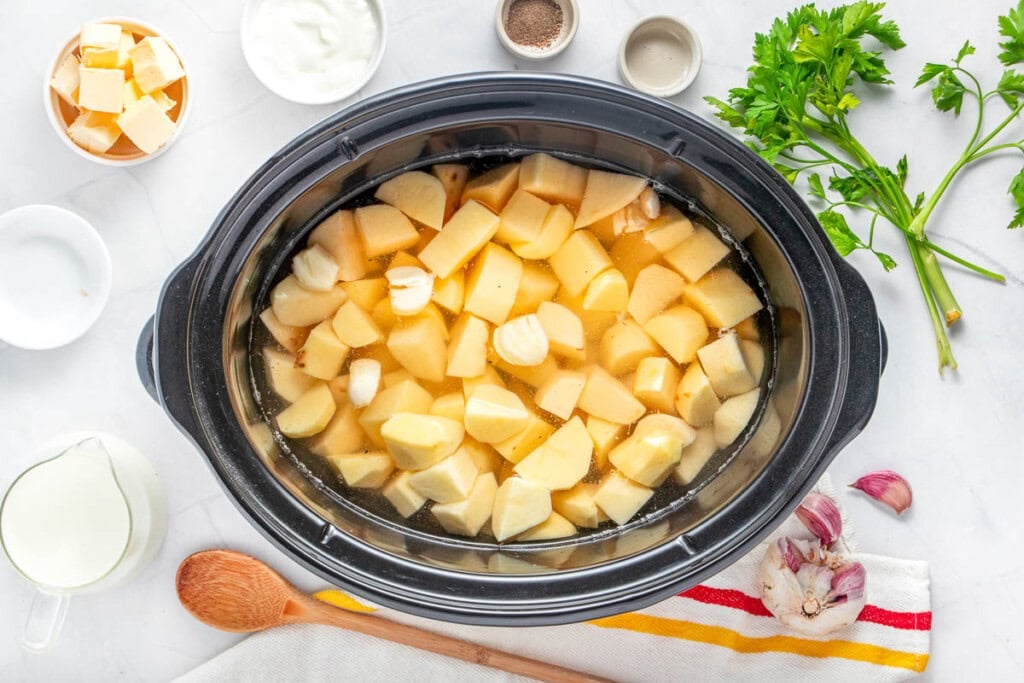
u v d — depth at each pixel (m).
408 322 1.23
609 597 1.17
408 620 1.43
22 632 1.43
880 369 1.13
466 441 1.25
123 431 1.42
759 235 1.18
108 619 1.44
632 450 1.24
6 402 1.42
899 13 1.44
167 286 1.08
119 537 1.33
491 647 1.44
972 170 1.45
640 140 1.15
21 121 1.40
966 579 1.45
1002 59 1.38
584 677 1.43
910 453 1.44
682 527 1.22
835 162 1.37
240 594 1.41
